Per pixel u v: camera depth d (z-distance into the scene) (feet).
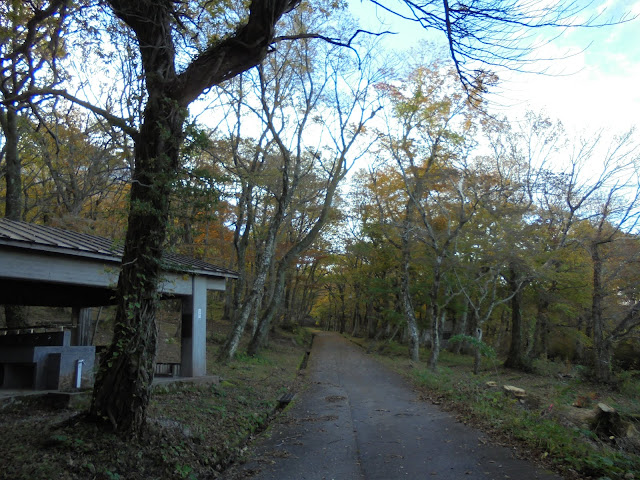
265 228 103.60
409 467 19.40
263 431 28.14
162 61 22.38
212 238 97.09
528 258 66.69
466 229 71.36
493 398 29.99
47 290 41.19
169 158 20.88
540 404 31.58
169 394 31.96
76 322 44.52
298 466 20.34
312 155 84.12
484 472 18.13
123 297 19.90
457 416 28.40
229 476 19.60
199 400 31.53
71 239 29.07
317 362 71.72
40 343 31.60
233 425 27.30
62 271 26.20
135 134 21.61
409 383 46.75
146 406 20.06
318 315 278.26
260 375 49.57
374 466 19.84
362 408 33.73
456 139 68.49
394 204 89.30
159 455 19.07
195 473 19.34
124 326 19.58
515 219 68.03
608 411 26.91
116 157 63.16
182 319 37.65
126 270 20.25
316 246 131.85
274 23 22.52
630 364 83.82
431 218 87.25
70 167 61.93
